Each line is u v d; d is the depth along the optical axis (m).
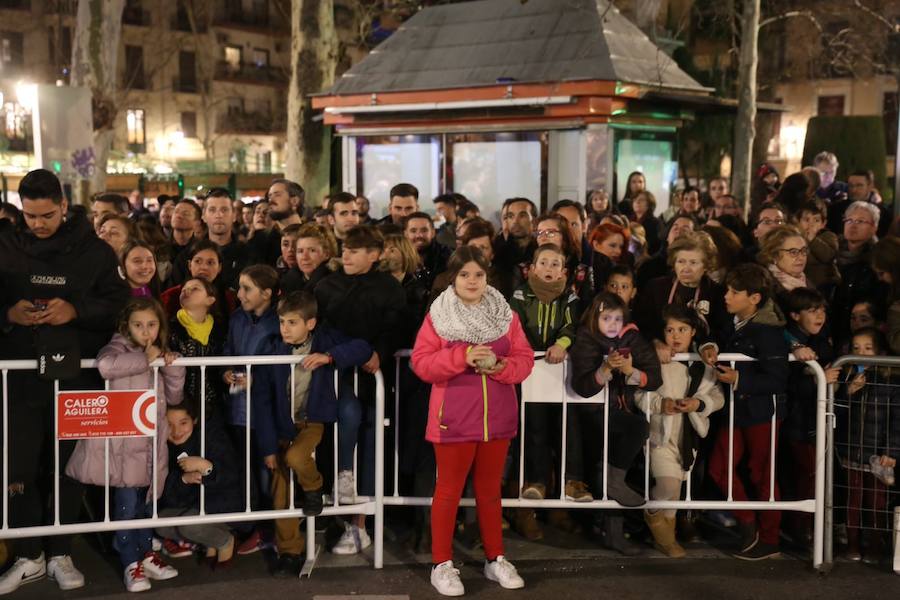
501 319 4.68
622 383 5.19
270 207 7.71
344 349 4.96
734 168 14.93
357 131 13.36
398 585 4.90
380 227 5.88
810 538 5.51
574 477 5.37
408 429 5.34
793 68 37.84
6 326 4.82
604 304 5.10
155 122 48.91
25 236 4.78
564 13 12.50
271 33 53.25
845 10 34.72
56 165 11.27
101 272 4.84
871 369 5.17
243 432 5.12
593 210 10.07
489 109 12.25
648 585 4.91
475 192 12.66
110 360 4.71
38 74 43.59
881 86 39.28
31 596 4.74
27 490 4.85
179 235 7.43
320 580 4.96
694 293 5.64
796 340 5.37
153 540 5.21
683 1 23.38
